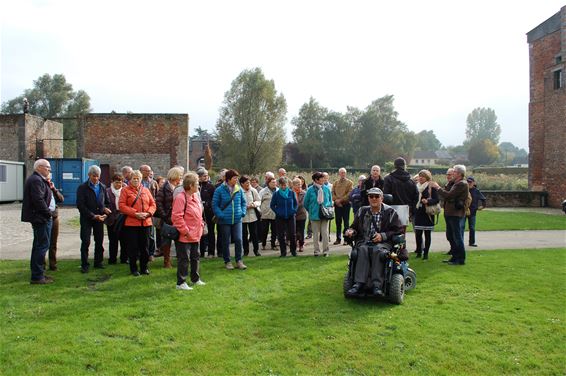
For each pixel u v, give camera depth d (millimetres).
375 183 10875
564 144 27953
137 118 33062
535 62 31516
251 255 11117
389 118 86500
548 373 4621
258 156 62281
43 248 7918
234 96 62156
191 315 6176
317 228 10836
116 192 9641
